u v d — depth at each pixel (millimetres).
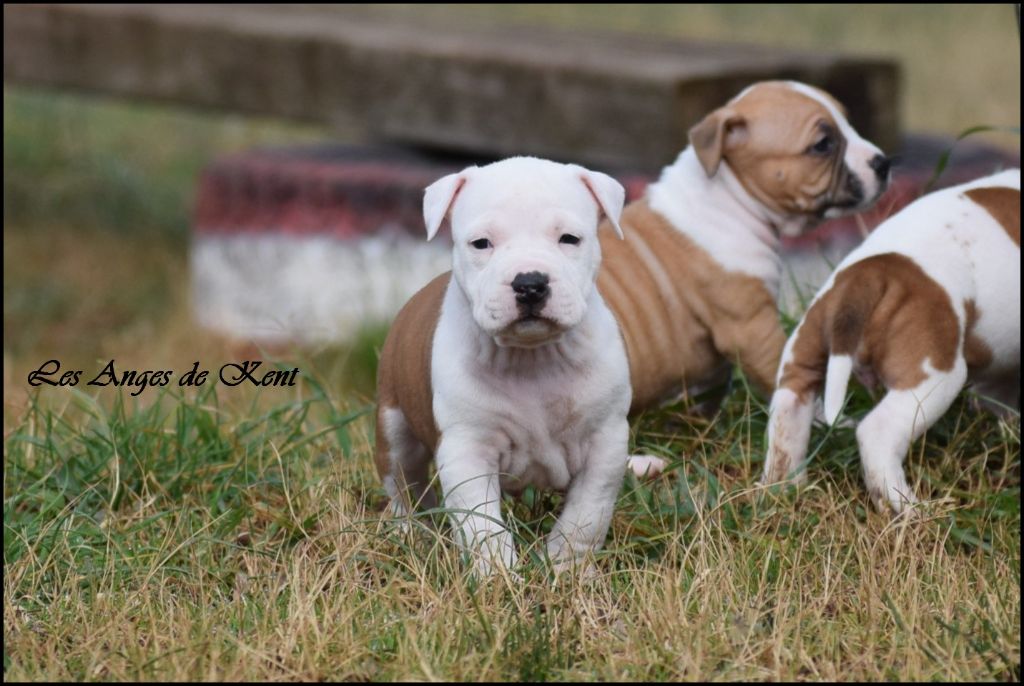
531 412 7062
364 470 8750
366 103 15414
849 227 12961
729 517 7871
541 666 6316
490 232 6742
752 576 7219
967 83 23969
